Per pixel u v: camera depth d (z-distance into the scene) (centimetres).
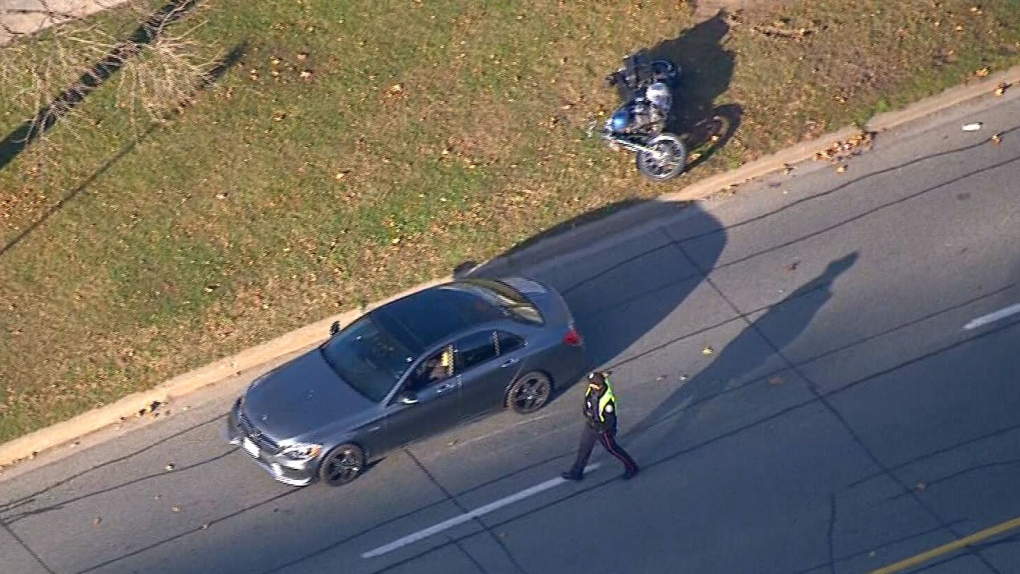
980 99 7381
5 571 5575
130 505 5853
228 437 5856
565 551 5266
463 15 7956
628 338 6388
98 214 7188
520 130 7381
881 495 5325
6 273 6994
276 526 5591
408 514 5553
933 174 6988
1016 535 5056
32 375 6569
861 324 6212
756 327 6312
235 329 6694
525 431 5919
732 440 5706
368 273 6875
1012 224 6600
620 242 6975
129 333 6700
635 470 5553
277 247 6994
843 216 6850
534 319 6022
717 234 6906
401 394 5688
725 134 7306
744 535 5228
